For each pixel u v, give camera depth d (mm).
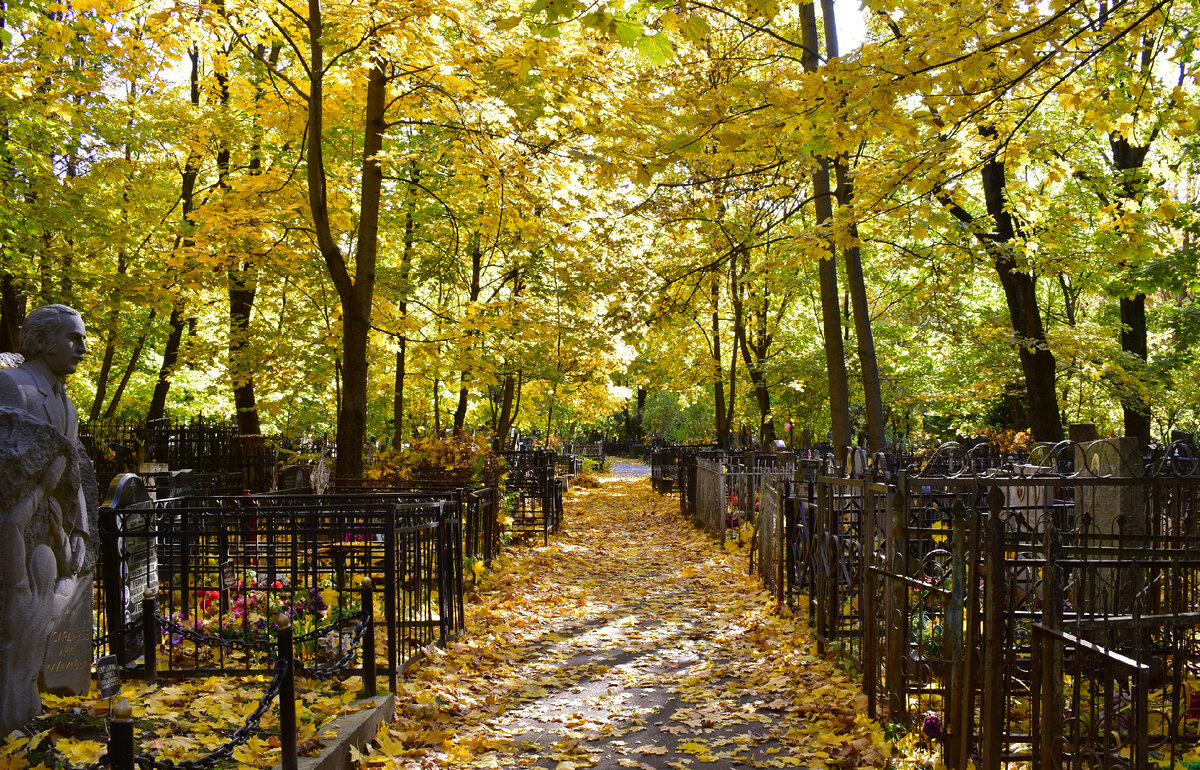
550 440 38250
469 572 10695
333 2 10062
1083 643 3867
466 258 19469
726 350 27359
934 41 5516
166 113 15289
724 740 5707
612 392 27547
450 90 10641
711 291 12688
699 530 17797
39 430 4688
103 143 16484
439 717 6008
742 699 6660
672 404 54969
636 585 12023
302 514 6578
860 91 5691
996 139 7461
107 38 11109
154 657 5781
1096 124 7469
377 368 20438
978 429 24859
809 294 24078
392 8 9406
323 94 12625
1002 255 11523
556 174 11539
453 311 15234
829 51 11180
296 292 17422
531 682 7148
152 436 18828
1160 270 14086
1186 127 7184
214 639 5102
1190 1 8258
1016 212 9695
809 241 8258
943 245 11875
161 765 3055
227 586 7078
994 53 5797
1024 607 6039
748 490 14945
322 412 24609
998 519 4168
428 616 7461
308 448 21156
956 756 4602
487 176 11586
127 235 17391
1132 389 16391
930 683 5512
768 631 8523
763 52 10984
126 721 2895
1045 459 8695
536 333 15547
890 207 7891
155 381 25531
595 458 48750
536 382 24281
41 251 15312
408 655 7031
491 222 13242
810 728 5727
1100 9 7051
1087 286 20172
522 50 9375
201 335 21562
